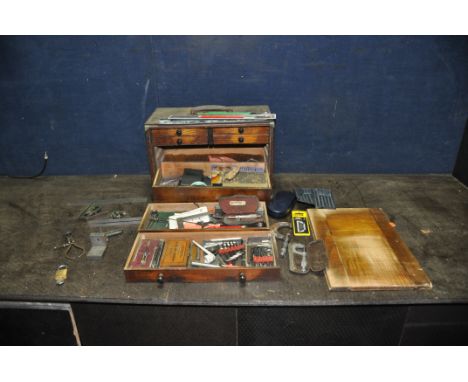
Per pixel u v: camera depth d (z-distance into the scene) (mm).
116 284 1551
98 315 1560
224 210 1799
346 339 1608
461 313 1529
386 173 2527
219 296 1476
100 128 2420
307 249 1681
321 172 2533
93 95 2311
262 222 1792
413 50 2137
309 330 1586
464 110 2293
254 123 1901
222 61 2191
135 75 2244
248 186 1950
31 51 2172
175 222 1795
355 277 1525
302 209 2061
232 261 1608
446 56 2150
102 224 1966
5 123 2396
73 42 2148
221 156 2191
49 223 1997
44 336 1635
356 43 2125
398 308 1514
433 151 2441
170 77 2244
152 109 2344
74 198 2254
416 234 1852
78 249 1779
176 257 1597
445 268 1620
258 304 1448
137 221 1971
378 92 2264
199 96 2299
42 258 1721
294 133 2406
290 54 2164
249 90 2277
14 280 1585
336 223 1878
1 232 1920
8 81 2260
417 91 2254
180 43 2143
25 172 2568
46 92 2299
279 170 2535
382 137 2406
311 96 2285
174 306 1518
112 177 2539
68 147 2484
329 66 2193
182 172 2100
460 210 2062
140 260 1598
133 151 2494
